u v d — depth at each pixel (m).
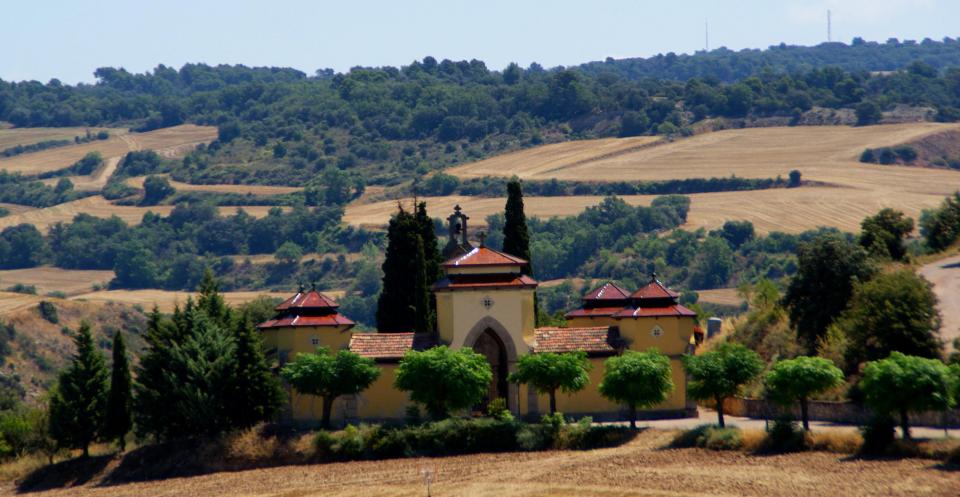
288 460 135.12
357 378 139.38
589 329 149.50
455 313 145.25
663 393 136.38
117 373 144.25
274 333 149.62
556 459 127.50
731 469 117.25
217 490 125.00
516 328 145.88
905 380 117.88
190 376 140.88
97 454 146.50
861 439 120.12
